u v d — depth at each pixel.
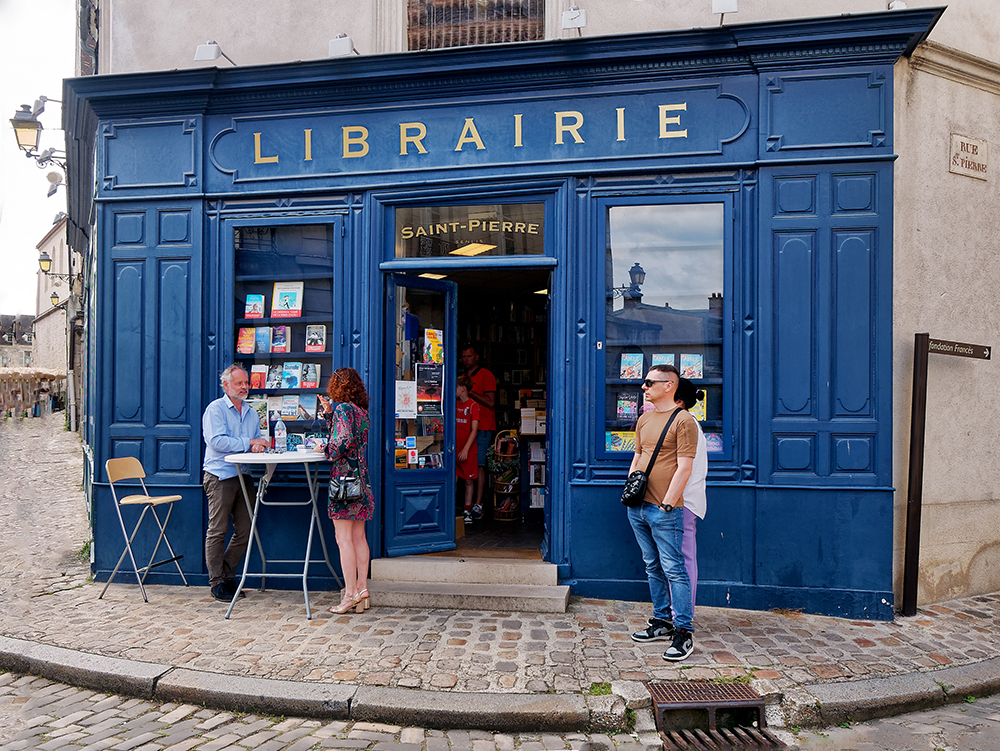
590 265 5.20
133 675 3.76
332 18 5.77
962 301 5.32
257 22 5.85
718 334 5.12
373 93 5.40
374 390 5.42
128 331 5.62
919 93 5.16
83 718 3.51
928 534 5.18
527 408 7.25
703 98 5.07
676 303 5.18
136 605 4.96
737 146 5.04
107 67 6.27
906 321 5.10
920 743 3.32
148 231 5.63
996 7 5.60
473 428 6.87
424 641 4.24
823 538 4.86
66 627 4.49
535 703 3.45
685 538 4.25
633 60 5.07
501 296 8.92
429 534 5.65
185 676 3.75
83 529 7.15
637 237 5.23
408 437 5.62
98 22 6.86
